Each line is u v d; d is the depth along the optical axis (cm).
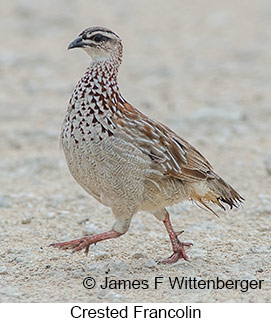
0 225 2741
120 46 2295
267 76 4931
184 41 5869
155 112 4253
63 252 2450
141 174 2217
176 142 2305
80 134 2189
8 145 3806
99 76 2233
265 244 2503
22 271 2281
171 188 2289
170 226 2356
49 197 3053
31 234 2648
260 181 3183
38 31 6088
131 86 4797
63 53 5575
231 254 2402
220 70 5100
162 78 4972
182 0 7131
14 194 3095
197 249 2434
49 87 4825
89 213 2881
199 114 4109
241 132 3862
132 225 2716
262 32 5997
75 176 2250
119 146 2180
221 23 6312
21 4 6594
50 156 3597
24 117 4278
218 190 2381
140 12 6738
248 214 2806
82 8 6762
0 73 5125
